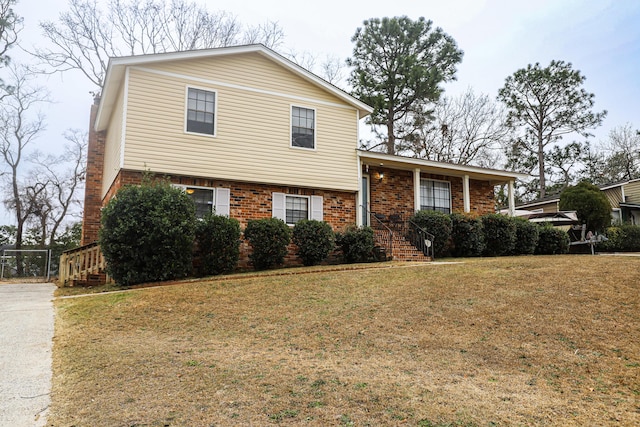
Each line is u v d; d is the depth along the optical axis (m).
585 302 5.78
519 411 3.07
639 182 26.67
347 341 4.93
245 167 12.34
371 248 12.93
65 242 23.36
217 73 12.31
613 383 3.59
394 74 23.94
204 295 7.51
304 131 13.53
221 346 4.88
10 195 24.22
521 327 5.07
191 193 11.77
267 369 4.01
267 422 2.89
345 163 14.05
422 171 16.30
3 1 20.41
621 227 21.88
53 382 3.75
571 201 22.72
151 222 9.57
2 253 18.03
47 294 9.73
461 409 3.09
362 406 3.15
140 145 11.02
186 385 3.60
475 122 31.06
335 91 14.01
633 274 7.05
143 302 7.18
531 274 7.64
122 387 3.57
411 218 14.66
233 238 10.89
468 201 16.33
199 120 11.92
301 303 6.73
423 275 8.32
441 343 4.72
